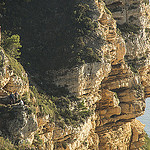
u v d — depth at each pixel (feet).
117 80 272.92
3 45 224.12
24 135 176.76
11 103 178.09
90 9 270.67
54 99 228.43
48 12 282.77
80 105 234.17
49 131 202.69
